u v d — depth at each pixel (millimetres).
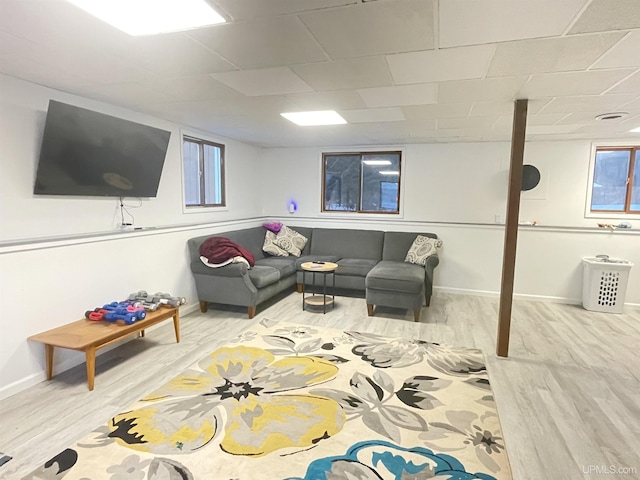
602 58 2029
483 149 5055
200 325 3771
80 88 2754
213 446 1923
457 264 5184
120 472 1729
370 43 1882
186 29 1749
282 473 1740
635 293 4465
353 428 2090
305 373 2748
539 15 1571
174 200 4133
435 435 2037
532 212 4949
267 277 4160
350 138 4992
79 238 2836
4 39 1887
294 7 1530
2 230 2518
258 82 2553
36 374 2551
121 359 2959
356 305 4562
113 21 1681
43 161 2645
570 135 4391
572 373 2789
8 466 1764
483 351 3188
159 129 3518
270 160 6098
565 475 1744
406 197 5445
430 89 2650
